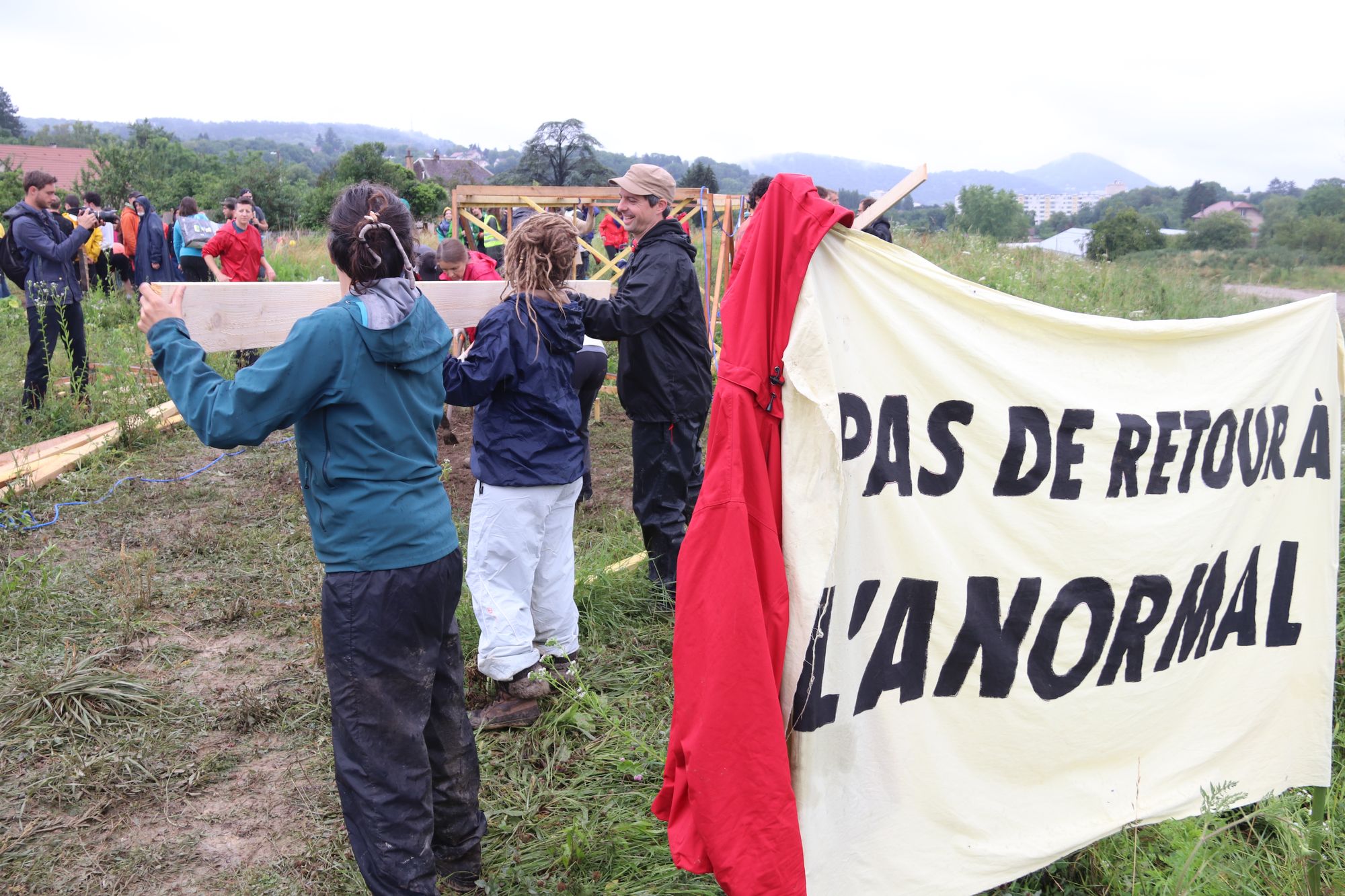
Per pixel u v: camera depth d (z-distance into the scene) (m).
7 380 8.42
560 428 3.38
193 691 3.69
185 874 2.71
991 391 2.47
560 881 2.71
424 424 2.39
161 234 12.12
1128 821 2.76
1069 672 2.66
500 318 3.18
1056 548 2.59
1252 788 3.04
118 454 6.73
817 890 2.33
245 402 2.04
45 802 2.98
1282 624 3.02
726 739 2.09
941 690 2.51
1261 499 2.93
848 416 2.30
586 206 9.86
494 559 3.40
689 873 2.71
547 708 3.59
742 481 2.12
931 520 2.44
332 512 2.23
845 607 2.32
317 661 3.93
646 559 4.79
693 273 4.21
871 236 2.29
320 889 2.67
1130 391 2.68
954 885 2.51
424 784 2.35
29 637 4.00
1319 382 3.02
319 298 2.67
